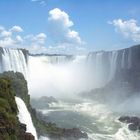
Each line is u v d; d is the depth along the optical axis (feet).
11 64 421.59
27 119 222.28
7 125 171.12
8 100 192.85
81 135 280.10
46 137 258.37
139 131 309.01
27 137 187.42
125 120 336.29
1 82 196.65
